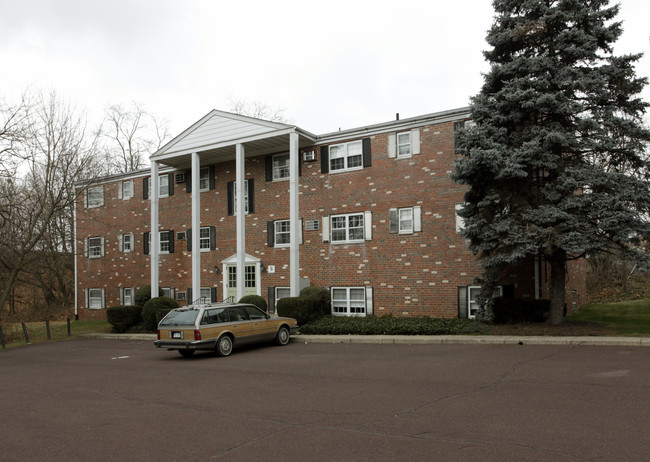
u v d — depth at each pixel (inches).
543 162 575.8
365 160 830.5
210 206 1015.0
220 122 906.1
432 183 771.4
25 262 1106.7
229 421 282.5
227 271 986.7
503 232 584.1
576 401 291.7
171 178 1085.8
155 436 260.5
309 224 880.3
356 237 837.2
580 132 603.2
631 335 539.8
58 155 1016.2
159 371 473.4
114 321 931.3
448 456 212.1
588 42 572.1
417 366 431.5
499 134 597.6
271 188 932.6
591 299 1136.8
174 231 1073.5
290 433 254.5
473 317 728.3
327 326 701.3
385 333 657.6
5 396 389.7
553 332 573.6
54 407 340.2
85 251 1238.9
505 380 356.8
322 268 863.1
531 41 612.4
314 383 378.0
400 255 792.3
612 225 536.7
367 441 236.4
